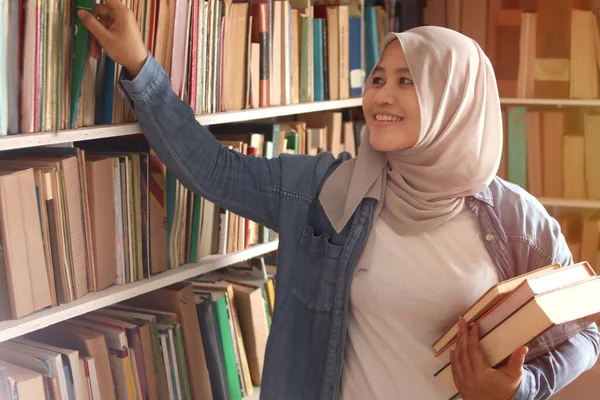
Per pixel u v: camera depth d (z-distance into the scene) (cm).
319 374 155
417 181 153
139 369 168
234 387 196
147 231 167
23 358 149
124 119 158
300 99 226
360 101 244
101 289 158
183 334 182
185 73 167
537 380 142
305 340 158
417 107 149
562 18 284
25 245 140
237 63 188
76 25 145
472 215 154
